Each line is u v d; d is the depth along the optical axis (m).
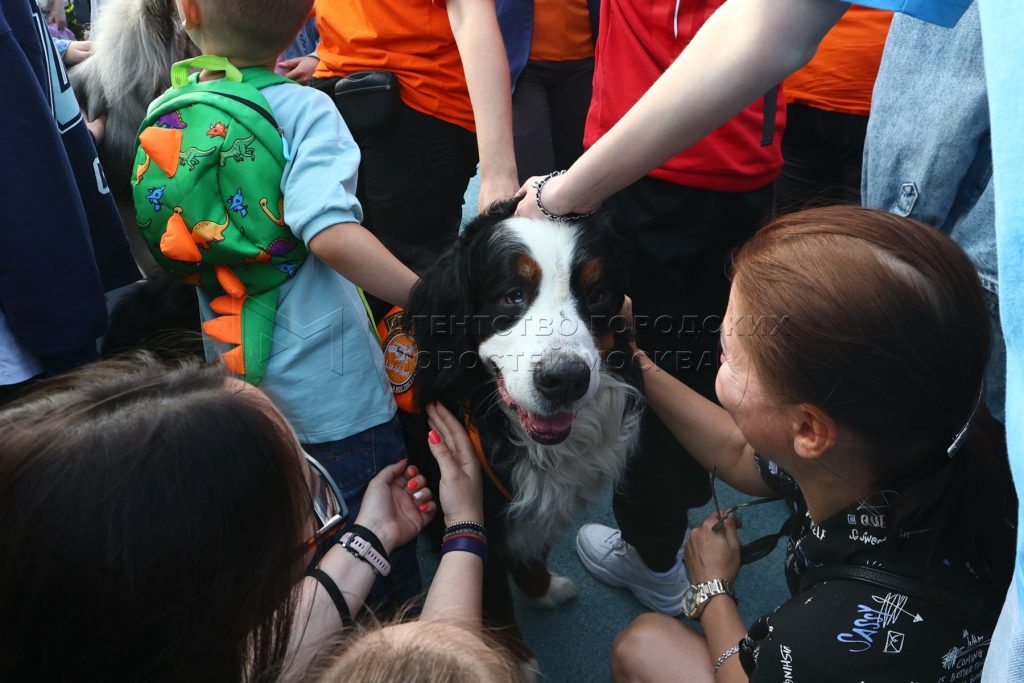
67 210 1.61
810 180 3.01
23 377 1.71
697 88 1.29
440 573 1.46
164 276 2.28
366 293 2.08
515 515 1.79
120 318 2.26
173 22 2.50
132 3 2.51
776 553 2.46
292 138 1.55
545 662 2.16
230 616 0.81
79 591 0.73
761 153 1.87
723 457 1.67
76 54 2.80
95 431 0.76
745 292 1.14
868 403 1.04
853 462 1.12
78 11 3.85
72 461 0.73
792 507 1.54
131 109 2.61
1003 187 0.73
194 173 1.46
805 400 1.08
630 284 1.99
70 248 1.62
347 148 1.59
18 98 1.49
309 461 1.28
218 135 1.46
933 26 1.48
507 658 0.87
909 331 1.01
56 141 1.57
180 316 2.18
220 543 0.78
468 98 2.39
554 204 1.64
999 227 0.74
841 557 1.17
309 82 2.55
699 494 2.28
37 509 0.72
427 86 2.33
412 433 1.90
